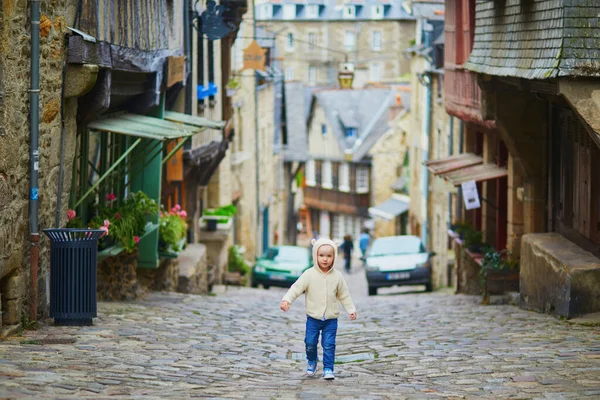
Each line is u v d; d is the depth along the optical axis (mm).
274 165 62469
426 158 47406
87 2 14578
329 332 11125
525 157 22156
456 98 28484
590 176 18156
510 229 23359
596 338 13859
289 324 18094
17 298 12711
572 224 19812
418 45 50062
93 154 18031
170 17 21516
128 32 16891
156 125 17594
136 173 19609
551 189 21719
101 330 13594
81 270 13789
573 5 15617
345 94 88312
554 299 17406
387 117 85562
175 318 16453
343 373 11703
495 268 22078
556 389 9961
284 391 9977
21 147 12617
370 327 17625
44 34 13188
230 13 32562
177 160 24125
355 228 88312
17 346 11648
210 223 33281
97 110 15516
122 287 19156
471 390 10086
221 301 21391
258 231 51281
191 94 25328
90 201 17703
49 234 13648
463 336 14969
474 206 25766
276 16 124000
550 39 16281
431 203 45125
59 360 10789
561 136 20969
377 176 79938
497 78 20750
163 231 21375
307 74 124250
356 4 123062
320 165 90188
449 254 38781
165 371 10828
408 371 11750
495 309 19812
